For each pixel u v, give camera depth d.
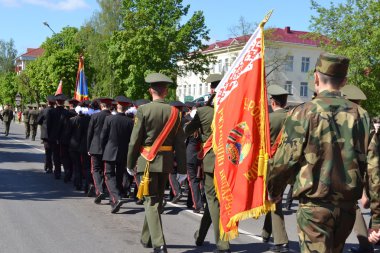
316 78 3.36
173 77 39.28
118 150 8.16
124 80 38.19
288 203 9.34
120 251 5.81
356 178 3.09
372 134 3.18
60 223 7.17
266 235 6.52
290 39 56.50
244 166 4.61
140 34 37.06
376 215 3.14
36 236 6.36
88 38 52.38
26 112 25.86
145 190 5.50
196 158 8.40
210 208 5.67
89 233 6.65
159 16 37.94
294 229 7.62
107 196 9.70
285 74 55.75
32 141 24.36
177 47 37.78
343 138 3.11
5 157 15.91
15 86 66.88
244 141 4.67
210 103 6.00
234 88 4.88
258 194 4.50
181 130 5.85
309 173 3.09
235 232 4.66
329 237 3.06
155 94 5.84
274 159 3.21
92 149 8.70
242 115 4.73
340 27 29.23
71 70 44.66
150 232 5.47
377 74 28.58
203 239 6.17
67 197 9.34
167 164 5.62
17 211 7.80
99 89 49.03
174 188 9.30
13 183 10.65
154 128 5.61
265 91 4.68
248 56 4.82
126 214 8.07
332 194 3.04
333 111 3.15
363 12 28.36
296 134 3.13
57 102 11.76
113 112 9.66
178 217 8.11
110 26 50.41
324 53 3.34
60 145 11.14
